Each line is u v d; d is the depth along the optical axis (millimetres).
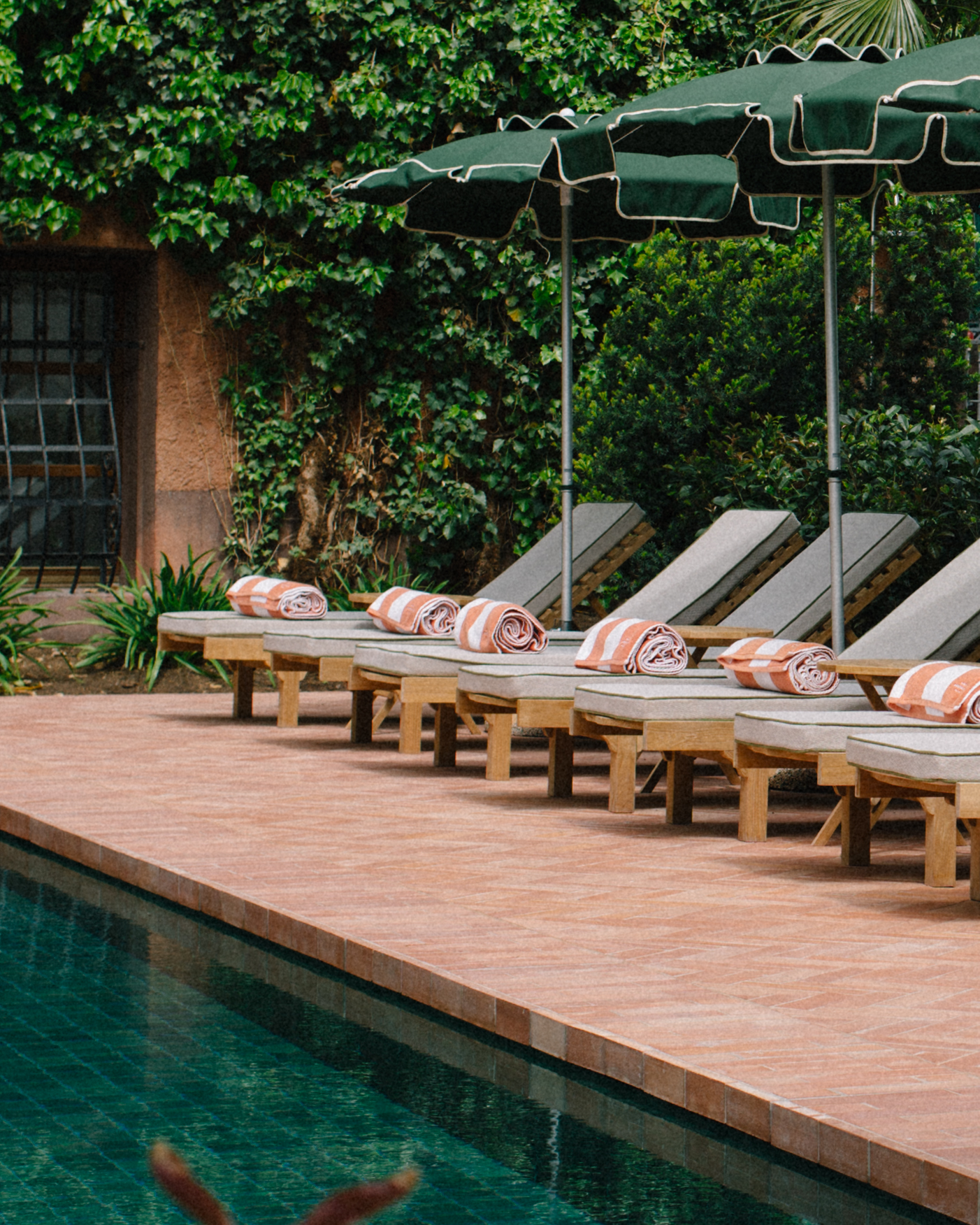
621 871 5820
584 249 14070
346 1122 3342
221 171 13328
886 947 4613
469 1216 2773
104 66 12945
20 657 12445
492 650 8617
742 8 14414
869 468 10461
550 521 13898
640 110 7328
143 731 9703
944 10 12898
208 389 13617
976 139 6352
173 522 13594
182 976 4652
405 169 9203
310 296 13664
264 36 13125
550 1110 3430
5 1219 2768
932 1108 3072
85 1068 3736
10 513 13938
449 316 13984
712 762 9602
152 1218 2777
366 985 4523
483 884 5500
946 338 12180
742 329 11680
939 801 5617
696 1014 3816
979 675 6016
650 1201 2852
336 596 13508
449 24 13719
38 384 13914
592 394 12406
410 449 14125
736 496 11094
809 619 8477
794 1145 3059
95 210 13242
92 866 6227
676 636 7719
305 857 5918
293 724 10156
